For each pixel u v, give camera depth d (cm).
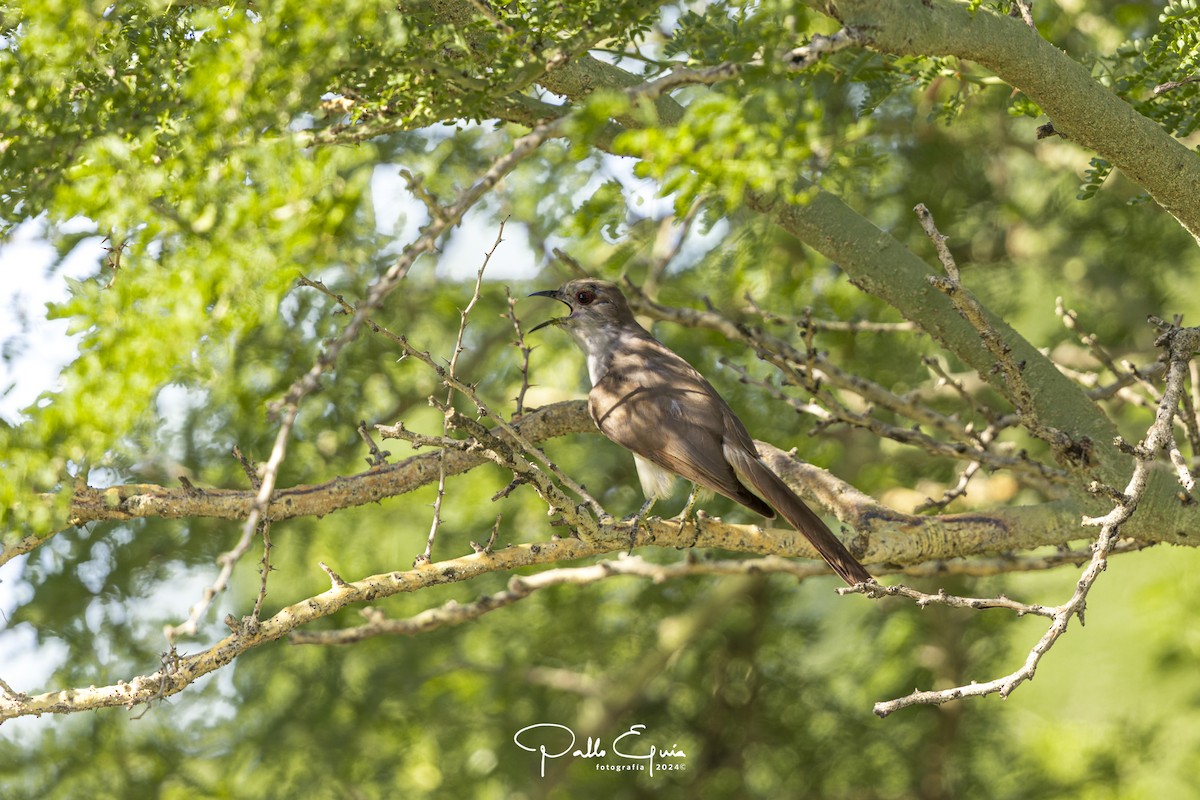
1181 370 716
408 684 1509
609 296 1212
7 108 659
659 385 1078
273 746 1470
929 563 979
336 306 1169
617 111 585
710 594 1609
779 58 628
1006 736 1627
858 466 1534
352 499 863
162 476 1235
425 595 1543
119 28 684
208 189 598
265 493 493
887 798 1590
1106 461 869
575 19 678
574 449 1520
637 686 1540
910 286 916
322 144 717
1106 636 1811
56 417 584
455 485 1570
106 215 605
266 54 598
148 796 1437
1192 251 1540
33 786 1403
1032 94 753
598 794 1583
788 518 877
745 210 1370
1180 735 1700
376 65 653
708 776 1608
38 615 1341
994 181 1603
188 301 580
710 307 1018
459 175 1282
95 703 726
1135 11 1284
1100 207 1548
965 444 954
